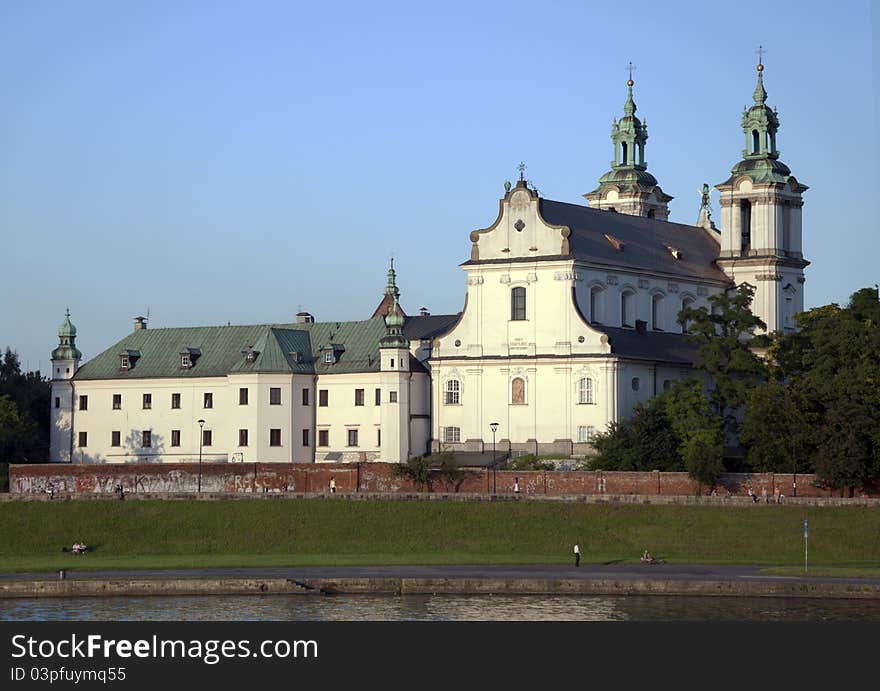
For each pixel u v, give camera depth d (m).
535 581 182.25
